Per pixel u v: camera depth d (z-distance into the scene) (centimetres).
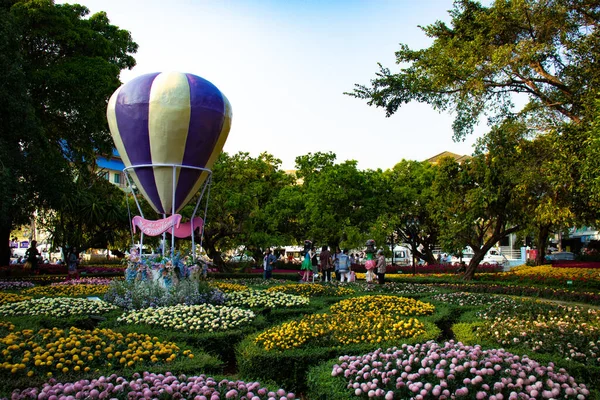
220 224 2517
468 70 1413
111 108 1162
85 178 2095
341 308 1050
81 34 1889
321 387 505
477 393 438
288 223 2991
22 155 1542
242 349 670
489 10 1513
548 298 1522
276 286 1448
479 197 1966
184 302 1025
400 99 1619
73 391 453
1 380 483
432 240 3328
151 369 546
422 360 501
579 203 1662
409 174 3297
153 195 1181
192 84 1143
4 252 2270
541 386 459
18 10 1725
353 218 2659
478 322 843
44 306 964
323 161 3120
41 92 1778
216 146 1195
